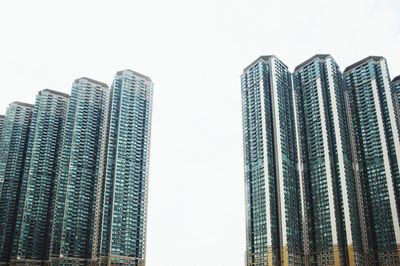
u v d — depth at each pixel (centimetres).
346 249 19575
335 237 19675
